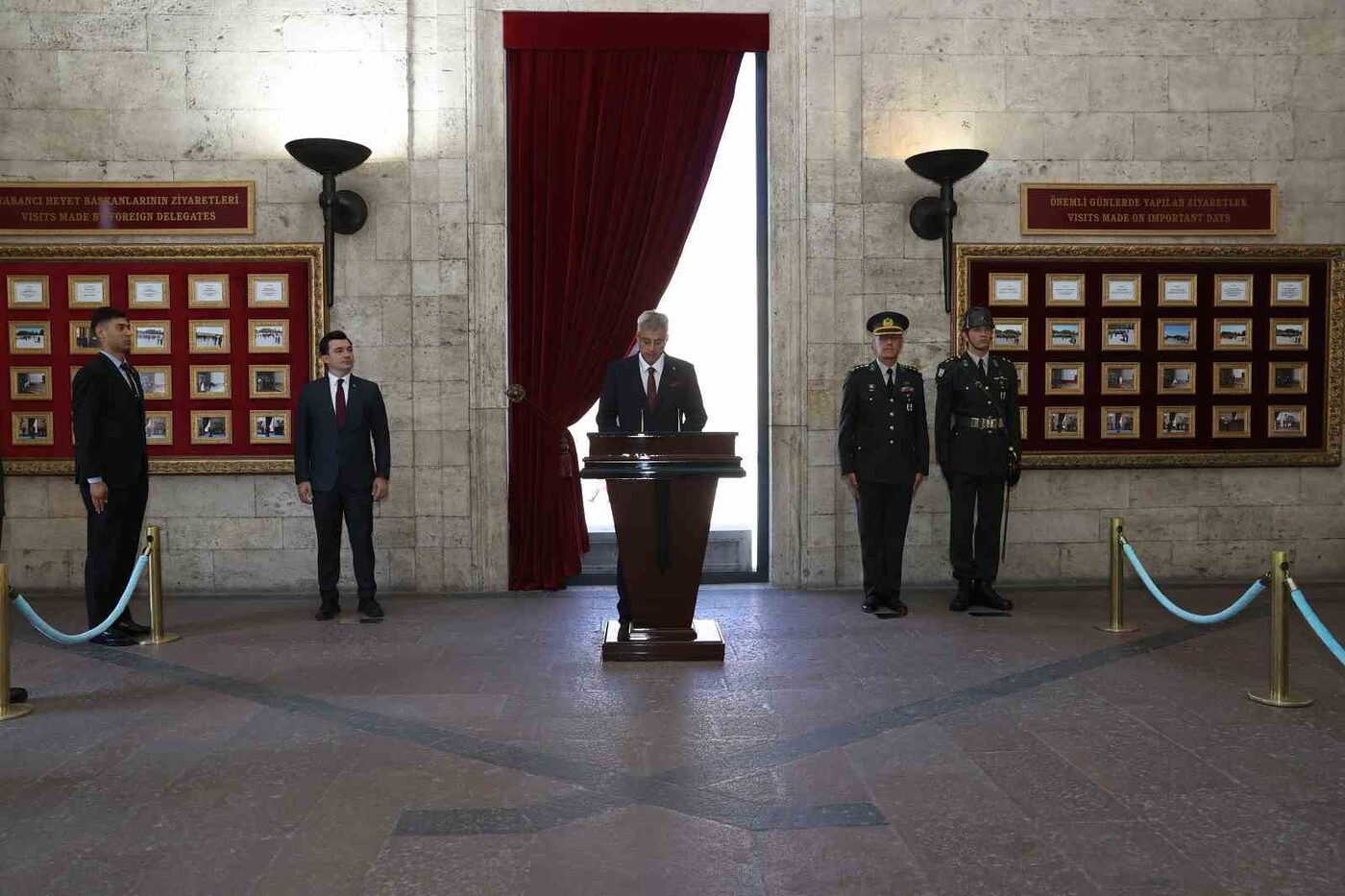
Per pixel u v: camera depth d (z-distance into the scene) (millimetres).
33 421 7113
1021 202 7359
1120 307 7387
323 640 5859
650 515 5324
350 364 6418
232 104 7117
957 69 7320
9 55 7043
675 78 7238
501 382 7215
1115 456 7398
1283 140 7453
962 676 5031
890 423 6434
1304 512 7551
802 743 4047
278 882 2896
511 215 7309
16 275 7074
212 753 3963
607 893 2826
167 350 7121
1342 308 7465
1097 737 4113
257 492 7188
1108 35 7375
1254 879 2881
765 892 2828
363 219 7090
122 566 5938
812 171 7230
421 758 3898
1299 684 4875
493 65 7180
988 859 3020
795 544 7367
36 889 2854
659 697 4688
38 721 4363
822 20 7223
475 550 7246
